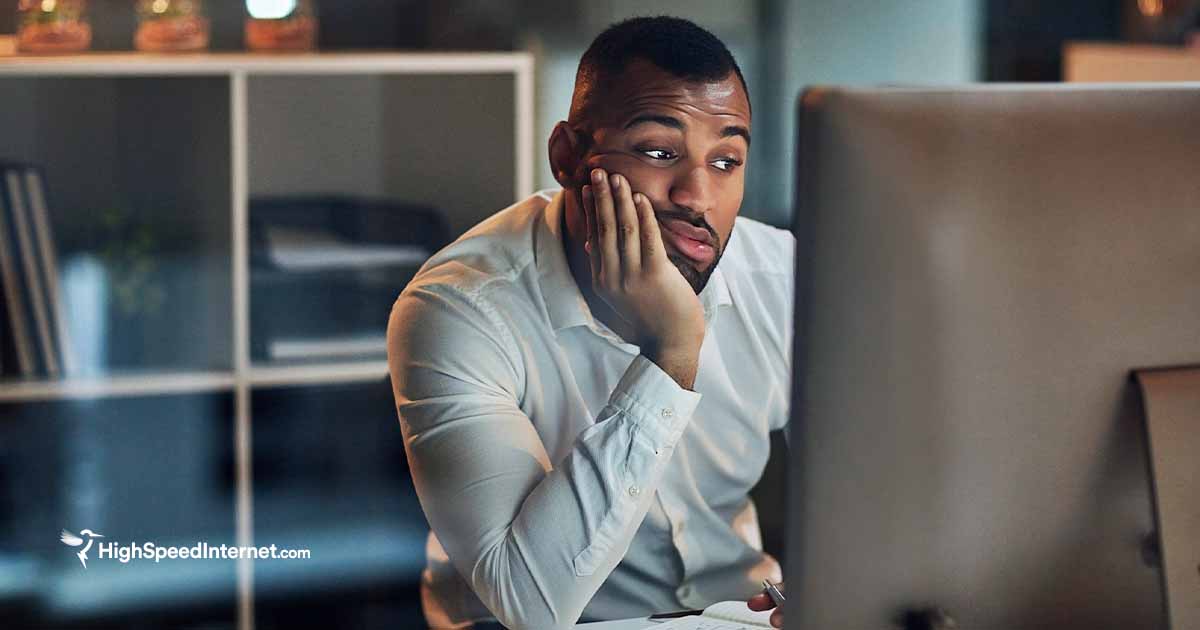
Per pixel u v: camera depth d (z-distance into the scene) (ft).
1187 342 2.75
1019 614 2.76
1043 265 2.64
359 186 8.32
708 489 5.62
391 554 8.28
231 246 7.73
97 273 7.86
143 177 8.03
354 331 8.01
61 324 7.70
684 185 5.54
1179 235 2.71
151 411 7.84
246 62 7.62
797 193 2.59
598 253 4.99
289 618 8.14
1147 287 2.71
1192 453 2.70
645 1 9.29
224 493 7.99
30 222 7.59
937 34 10.30
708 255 5.58
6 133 7.92
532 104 8.85
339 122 8.25
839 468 2.63
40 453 7.69
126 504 7.87
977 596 2.73
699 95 5.53
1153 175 2.68
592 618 5.35
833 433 2.61
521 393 5.37
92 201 8.03
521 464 5.04
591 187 4.98
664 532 5.43
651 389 4.58
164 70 7.45
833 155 2.53
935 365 2.61
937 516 2.67
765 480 6.83
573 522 4.51
